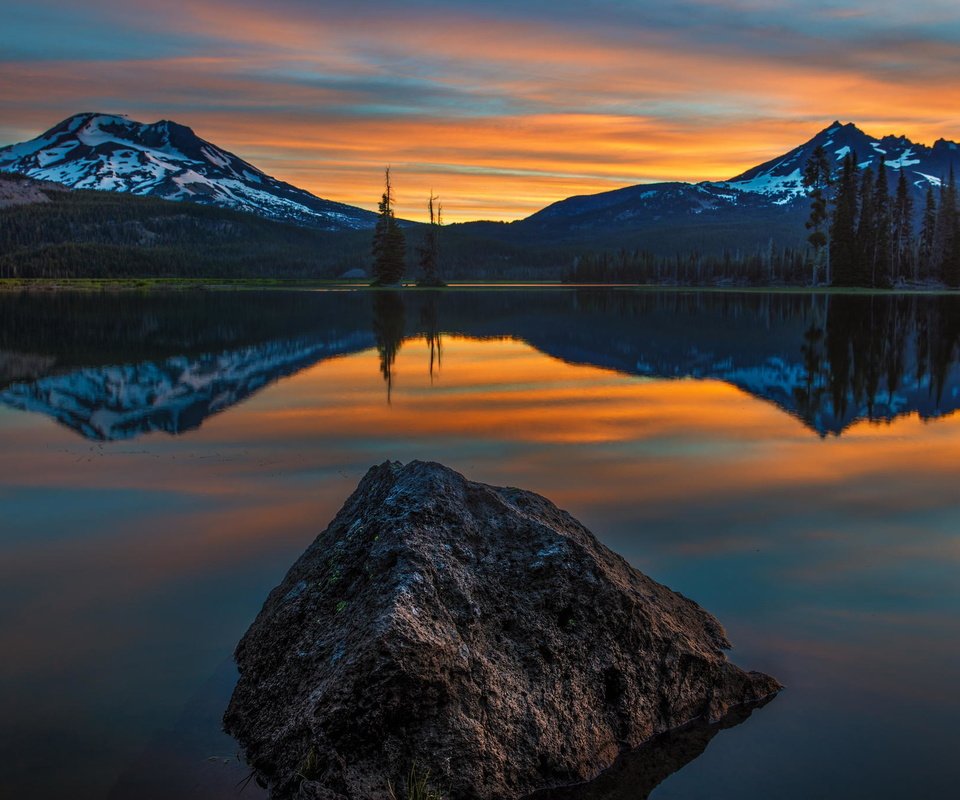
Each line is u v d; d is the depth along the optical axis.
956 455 16.88
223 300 86.25
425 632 6.37
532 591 7.28
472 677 6.53
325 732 6.07
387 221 130.25
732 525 12.16
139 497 13.81
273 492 14.09
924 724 7.05
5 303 81.12
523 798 6.34
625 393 25.16
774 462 16.23
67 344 40.47
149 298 91.94
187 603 9.35
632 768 6.67
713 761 6.70
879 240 108.81
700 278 153.75
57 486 14.52
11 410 22.42
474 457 16.69
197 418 21.16
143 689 7.47
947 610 9.20
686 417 21.14
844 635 8.61
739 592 9.66
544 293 102.31
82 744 6.66
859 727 7.05
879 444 17.97
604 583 7.39
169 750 6.57
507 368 31.36
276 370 30.73
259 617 8.34
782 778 6.46
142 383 27.44
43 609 9.22
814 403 23.33
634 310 66.19
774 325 50.41
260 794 6.07
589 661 7.11
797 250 140.12
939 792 6.23
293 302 81.44
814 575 10.22
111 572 10.34
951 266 106.62
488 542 7.56
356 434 19.03
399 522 7.42
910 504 13.27
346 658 6.30
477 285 143.50
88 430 19.73
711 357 34.69
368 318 58.53
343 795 5.80
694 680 7.40
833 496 13.77
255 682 7.21
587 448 17.50
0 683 7.59
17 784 6.17
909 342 40.03
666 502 13.38
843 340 41.12
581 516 12.62
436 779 6.07
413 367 31.73
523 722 6.57
